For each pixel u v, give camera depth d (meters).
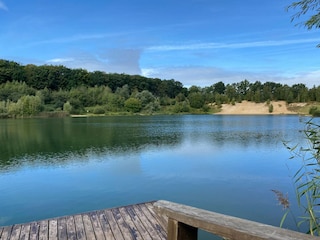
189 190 7.85
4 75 55.62
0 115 42.91
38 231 3.53
